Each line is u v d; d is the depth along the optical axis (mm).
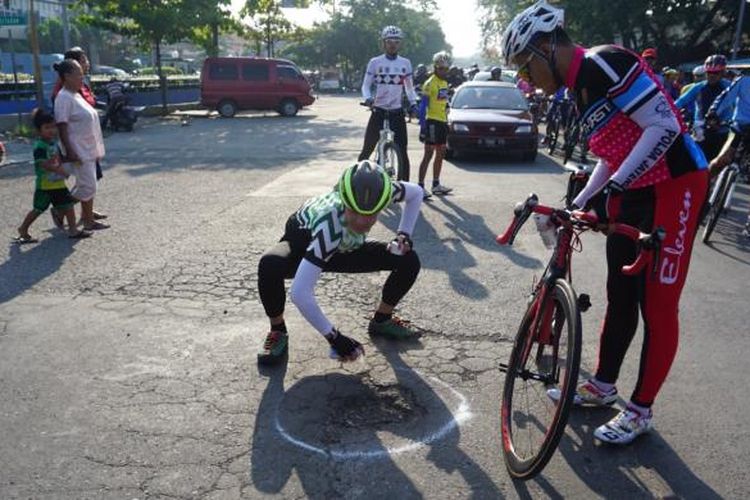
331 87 51719
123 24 23297
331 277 4984
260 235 6152
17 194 8141
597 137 2797
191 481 2631
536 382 3129
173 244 5859
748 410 3248
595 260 5586
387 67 7773
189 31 22938
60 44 54219
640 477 2723
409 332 3971
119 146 13469
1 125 15641
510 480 2682
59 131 5910
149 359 3674
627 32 24984
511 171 10422
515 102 12141
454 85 20531
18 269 5172
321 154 12078
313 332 4051
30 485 2600
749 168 9852
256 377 3488
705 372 3635
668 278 2758
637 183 2758
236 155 11969
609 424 2971
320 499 2539
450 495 2580
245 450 2846
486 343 3938
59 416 3094
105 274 5055
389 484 2639
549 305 2809
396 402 3264
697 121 6996
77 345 3840
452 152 11445
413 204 3635
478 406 3238
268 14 34625
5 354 3717
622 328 3053
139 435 2945
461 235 6309
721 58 6906
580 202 3074
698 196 2738
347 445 2896
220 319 4227
